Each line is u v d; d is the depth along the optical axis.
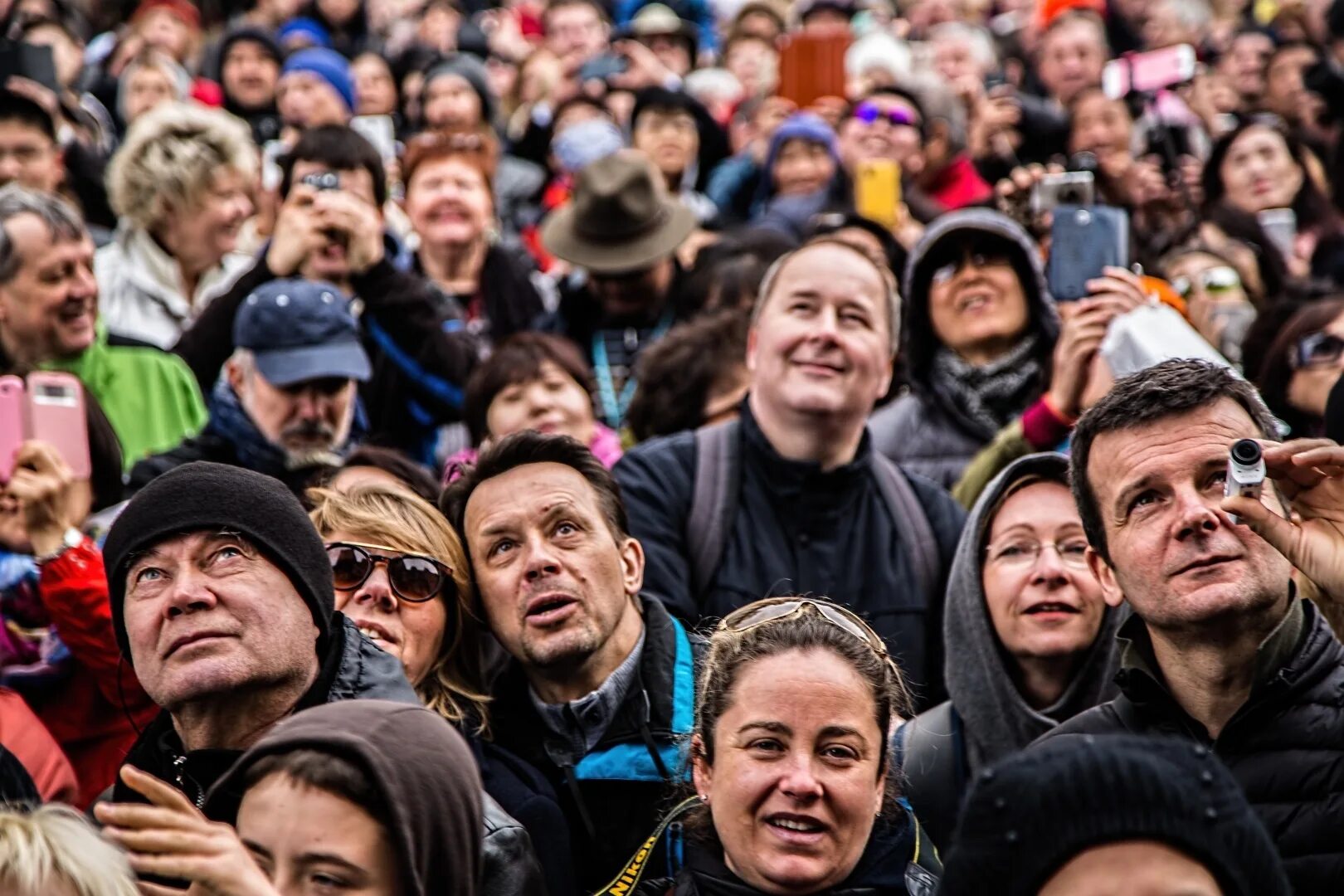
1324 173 22.78
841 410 12.03
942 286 14.38
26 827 7.02
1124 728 8.95
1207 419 8.81
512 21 34.25
